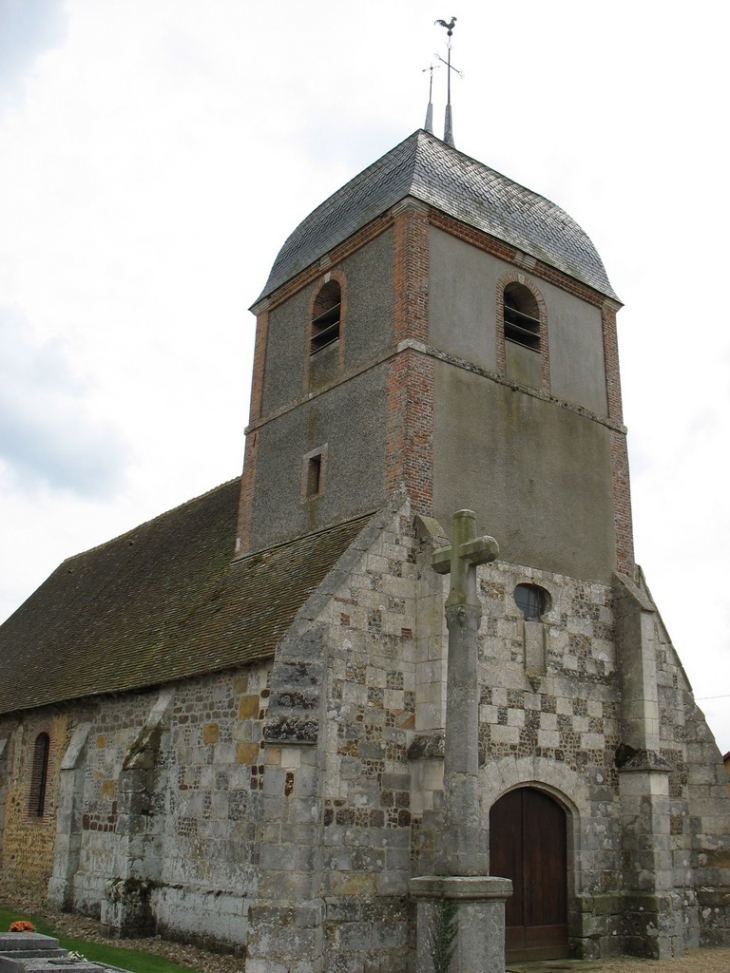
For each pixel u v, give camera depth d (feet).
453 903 32.60
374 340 57.06
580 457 59.98
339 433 57.47
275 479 62.34
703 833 56.59
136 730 56.65
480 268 59.57
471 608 36.94
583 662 54.34
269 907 39.73
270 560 58.70
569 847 50.88
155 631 63.16
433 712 45.98
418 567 49.34
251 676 47.37
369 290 58.59
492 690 49.42
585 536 58.08
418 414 52.75
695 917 55.06
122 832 51.01
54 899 59.11
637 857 51.44
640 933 50.01
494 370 57.62
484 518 53.42
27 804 68.69
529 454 57.21
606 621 56.65
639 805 52.08
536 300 61.98
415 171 58.54
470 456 54.24
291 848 40.45
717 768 57.06
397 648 47.52
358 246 60.59
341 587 46.32
